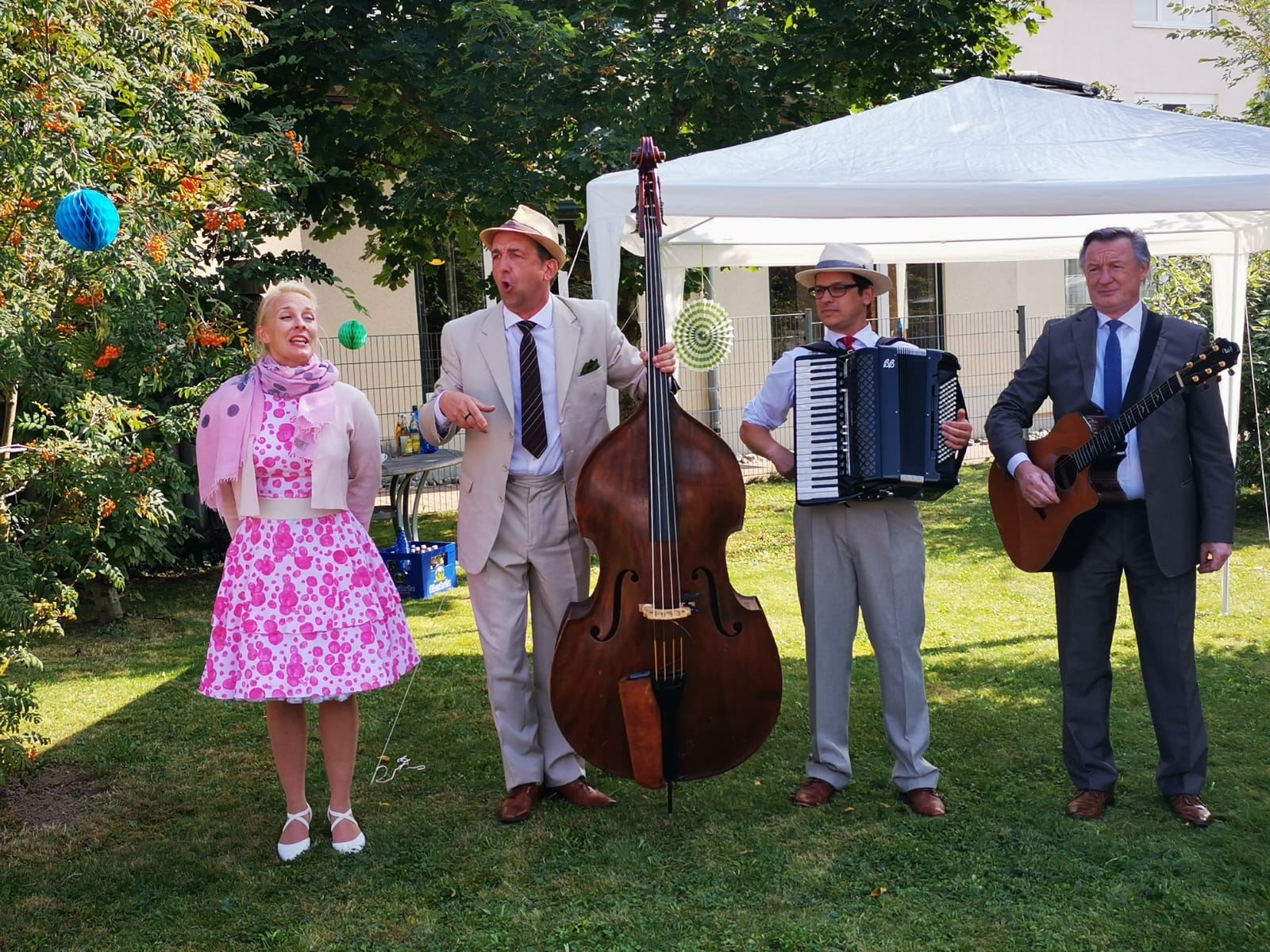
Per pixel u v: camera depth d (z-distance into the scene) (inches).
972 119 173.9
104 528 235.3
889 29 338.6
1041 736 171.3
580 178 314.5
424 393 472.7
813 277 147.7
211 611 277.4
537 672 151.3
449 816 148.6
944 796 150.1
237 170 232.2
